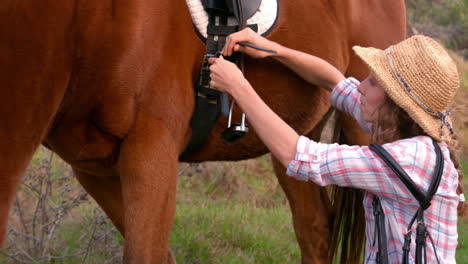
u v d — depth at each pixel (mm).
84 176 2650
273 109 2785
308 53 2834
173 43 2336
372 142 2100
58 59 2107
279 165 3391
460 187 2088
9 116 2031
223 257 4020
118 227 2732
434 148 1974
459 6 15641
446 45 14609
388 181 1962
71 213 4266
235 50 2418
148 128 2281
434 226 1980
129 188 2281
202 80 2434
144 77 2250
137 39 2215
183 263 3867
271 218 4961
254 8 2584
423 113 1946
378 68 1982
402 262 1952
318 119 3074
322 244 3451
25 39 2025
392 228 2002
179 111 2373
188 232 4191
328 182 2047
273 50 2486
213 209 4820
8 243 3641
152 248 2297
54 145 2385
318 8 2896
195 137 2570
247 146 2795
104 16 2180
